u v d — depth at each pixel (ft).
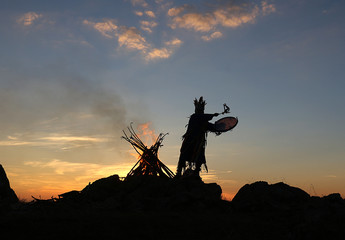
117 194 32.24
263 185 32.32
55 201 31.35
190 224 22.11
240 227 22.12
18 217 22.22
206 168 37.35
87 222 21.27
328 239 19.07
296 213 27.07
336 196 28.94
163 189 32.78
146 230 20.04
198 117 37.37
